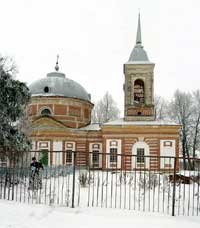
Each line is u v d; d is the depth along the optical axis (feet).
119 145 147.33
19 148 76.07
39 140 157.99
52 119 158.81
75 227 36.22
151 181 65.36
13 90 80.43
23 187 57.52
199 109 206.90
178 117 211.82
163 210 46.96
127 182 74.95
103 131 149.28
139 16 170.30
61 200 52.49
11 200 49.60
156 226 38.04
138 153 146.10
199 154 205.87
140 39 167.02
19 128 84.89
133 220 40.42
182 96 214.69
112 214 43.29
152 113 152.56
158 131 146.20
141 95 156.35
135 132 147.33
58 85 176.65
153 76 154.92
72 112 173.37
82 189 64.34
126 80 155.43
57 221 38.19
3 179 58.18
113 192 62.64
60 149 157.69
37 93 174.09
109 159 129.80
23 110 85.40
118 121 152.97
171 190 65.87
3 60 83.92
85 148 160.56
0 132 74.28
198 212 47.42
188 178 69.67
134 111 153.07
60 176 74.02
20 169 56.95
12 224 35.35
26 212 41.16
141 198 57.26
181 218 42.93
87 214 42.50
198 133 202.59
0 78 78.54
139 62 156.04
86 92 187.32
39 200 49.75
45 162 146.61
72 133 160.25
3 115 76.54
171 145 145.07
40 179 57.21
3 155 70.59
